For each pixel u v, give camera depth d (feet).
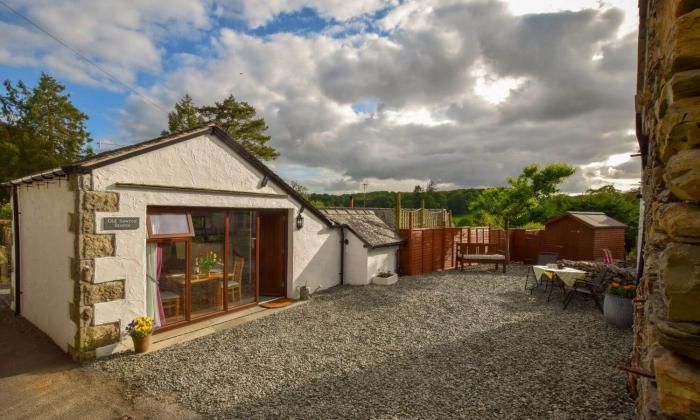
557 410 13.79
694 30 4.40
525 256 59.11
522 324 25.76
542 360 18.97
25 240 26.48
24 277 26.81
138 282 21.27
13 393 15.93
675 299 4.48
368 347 21.29
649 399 6.51
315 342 22.11
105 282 19.86
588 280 30.89
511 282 42.01
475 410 13.99
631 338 22.38
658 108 6.07
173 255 24.02
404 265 47.09
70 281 19.83
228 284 28.09
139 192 21.36
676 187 4.50
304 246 34.71
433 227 53.62
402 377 17.17
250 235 30.01
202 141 24.91
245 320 26.66
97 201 19.54
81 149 95.86
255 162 28.71
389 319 27.09
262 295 34.22
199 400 15.17
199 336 23.02
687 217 4.40
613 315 24.82
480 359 19.27
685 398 4.42
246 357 19.74
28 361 19.22
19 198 27.35
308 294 33.06
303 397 15.31
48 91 90.12
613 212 67.05
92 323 19.43
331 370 18.07
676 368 4.54
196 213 25.48
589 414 13.42
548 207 85.81
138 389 16.19
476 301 32.78
